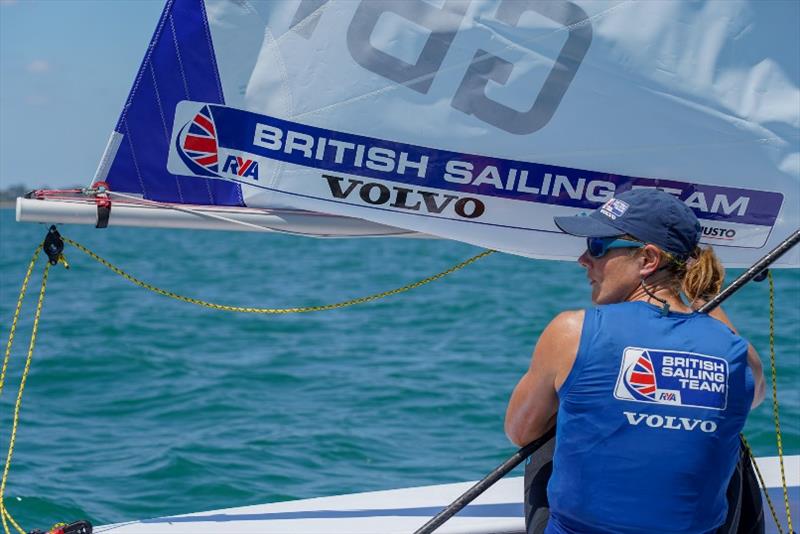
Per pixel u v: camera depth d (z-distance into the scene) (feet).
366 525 38.24
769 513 38.86
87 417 76.74
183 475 61.31
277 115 33.19
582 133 33.71
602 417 25.45
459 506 29.58
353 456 67.00
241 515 39.83
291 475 62.44
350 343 116.78
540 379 26.45
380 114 33.32
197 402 82.23
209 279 227.61
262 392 87.10
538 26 33.12
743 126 33.94
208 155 33.22
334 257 315.58
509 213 34.12
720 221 34.58
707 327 25.99
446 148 33.58
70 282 201.26
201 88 32.91
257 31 32.76
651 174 34.04
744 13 33.47
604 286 27.25
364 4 32.78
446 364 101.71
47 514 53.88
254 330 126.72
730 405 25.61
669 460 25.29
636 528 25.61
